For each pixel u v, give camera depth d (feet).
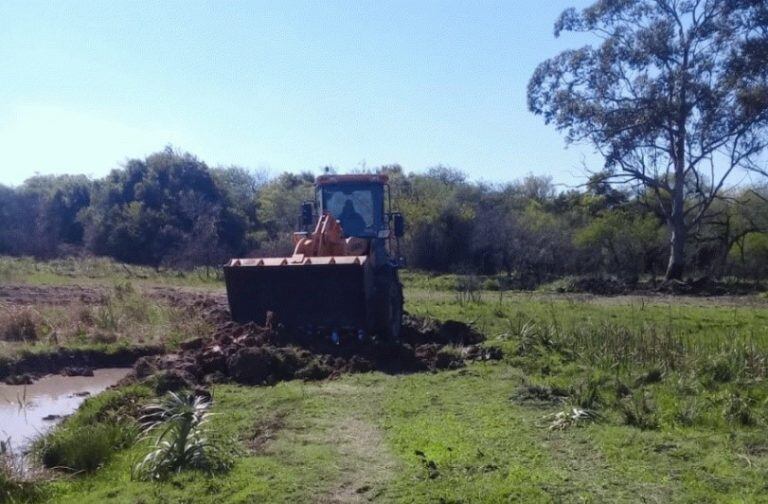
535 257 119.03
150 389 32.30
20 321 47.34
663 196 122.52
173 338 45.88
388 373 37.76
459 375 36.50
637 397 31.27
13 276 92.07
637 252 120.37
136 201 137.80
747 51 100.12
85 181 151.23
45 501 21.93
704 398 31.22
